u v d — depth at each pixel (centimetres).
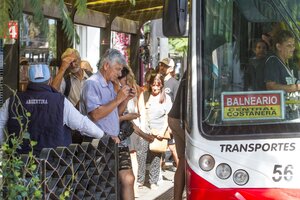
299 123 516
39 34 383
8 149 418
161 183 1117
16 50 826
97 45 1397
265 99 523
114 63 595
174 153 1116
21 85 848
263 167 510
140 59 1461
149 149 1048
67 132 519
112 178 557
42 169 435
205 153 520
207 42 533
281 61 525
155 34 1730
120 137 623
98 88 594
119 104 610
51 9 386
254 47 529
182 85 597
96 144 526
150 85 1041
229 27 532
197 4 534
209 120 525
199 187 519
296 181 506
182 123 587
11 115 502
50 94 505
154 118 1030
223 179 514
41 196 424
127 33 1315
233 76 528
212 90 529
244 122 520
